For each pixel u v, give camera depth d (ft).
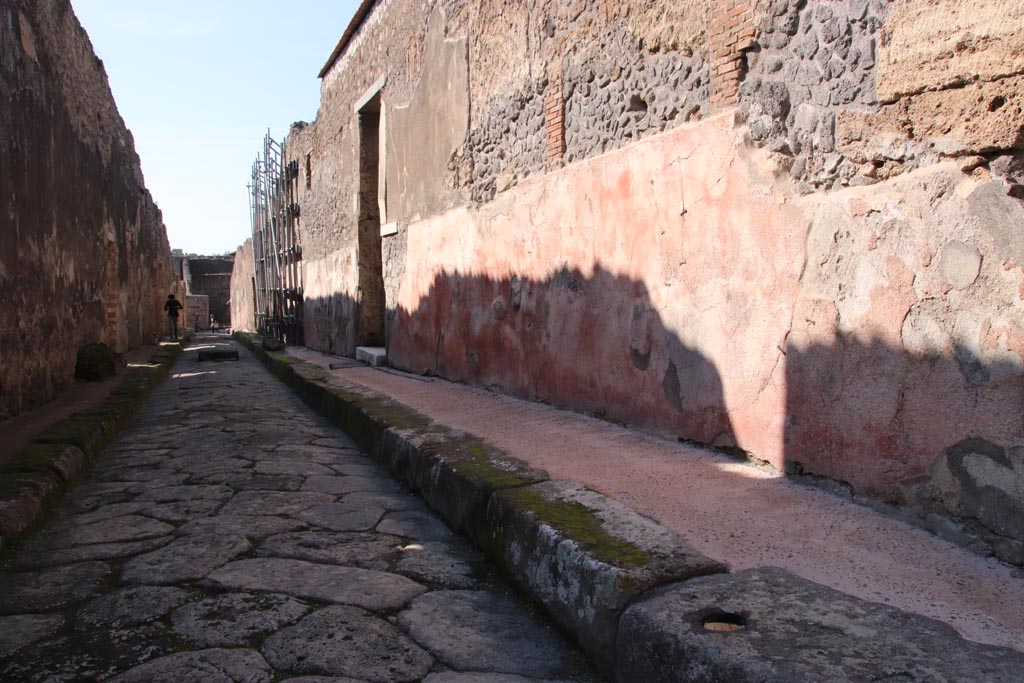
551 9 16.29
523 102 17.74
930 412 8.02
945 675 5.10
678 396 12.23
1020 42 7.10
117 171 39.01
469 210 21.11
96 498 12.96
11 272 18.44
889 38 8.43
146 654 7.26
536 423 14.83
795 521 8.40
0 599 8.63
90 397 22.95
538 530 8.46
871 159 8.75
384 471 15.20
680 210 12.05
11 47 18.83
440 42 23.26
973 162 7.55
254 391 29.53
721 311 11.18
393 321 29.12
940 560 7.31
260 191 62.59
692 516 8.70
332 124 39.73
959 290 7.73
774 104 10.11
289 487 13.76
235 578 9.20
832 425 9.25
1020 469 7.13
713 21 11.27
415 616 8.21
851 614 6.15
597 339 14.62
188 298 111.14
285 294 51.85
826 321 9.31
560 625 7.88
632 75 13.55
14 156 18.79
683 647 5.85
